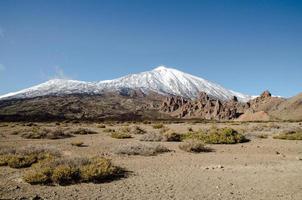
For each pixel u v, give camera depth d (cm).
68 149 2039
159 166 1416
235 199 906
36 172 1133
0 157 1536
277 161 1536
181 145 2061
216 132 2683
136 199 912
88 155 1747
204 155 1752
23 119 13475
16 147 2084
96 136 3209
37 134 3047
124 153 1812
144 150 1800
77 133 3606
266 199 905
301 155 1733
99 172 1136
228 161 1545
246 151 1908
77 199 916
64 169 1133
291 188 1022
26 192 991
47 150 1750
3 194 965
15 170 1339
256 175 1219
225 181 1123
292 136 2589
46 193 980
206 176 1205
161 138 2591
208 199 908
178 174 1243
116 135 2959
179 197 928
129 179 1159
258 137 2784
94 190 1012
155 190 1006
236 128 4528
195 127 5222
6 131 4131
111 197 934
